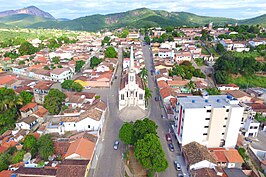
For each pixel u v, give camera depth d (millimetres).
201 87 124125
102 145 75438
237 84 144250
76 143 68875
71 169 57312
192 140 71250
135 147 64750
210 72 158875
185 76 140500
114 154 70938
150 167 58000
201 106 69438
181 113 71875
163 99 105250
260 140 80500
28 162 63531
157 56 182125
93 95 109312
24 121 88188
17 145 75000
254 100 110062
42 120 94250
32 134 79188
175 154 71625
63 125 81312
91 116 81062
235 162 64688
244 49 186750
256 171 62812
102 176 61219
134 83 96000
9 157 68500
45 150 66000
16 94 111000
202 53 194750
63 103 104312
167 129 86188
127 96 98375
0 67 173500
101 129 84062
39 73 150375
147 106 105188
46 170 58219
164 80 131375
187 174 62656
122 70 161750
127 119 92750
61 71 143625
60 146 70125
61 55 190250
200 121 69125
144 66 159125
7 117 92812
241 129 83812
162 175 62375
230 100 71062
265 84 143750
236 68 151375
